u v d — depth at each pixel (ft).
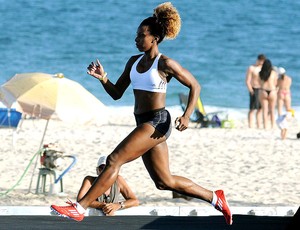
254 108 197.36
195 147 151.33
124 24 431.84
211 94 281.13
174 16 66.33
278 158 140.15
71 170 125.70
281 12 475.72
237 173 126.00
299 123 202.39
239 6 492.95
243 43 393.91
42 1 486.38
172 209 89.56
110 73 335.26
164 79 65.92
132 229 74.84
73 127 180.65
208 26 429.79
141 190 110.73
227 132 179.93
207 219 80.69
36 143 152.76
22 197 103.86
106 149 147.84
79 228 74.69
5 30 405.39
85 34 402.93
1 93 101.81
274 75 196.13
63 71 332.39
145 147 65.26
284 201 104.83
